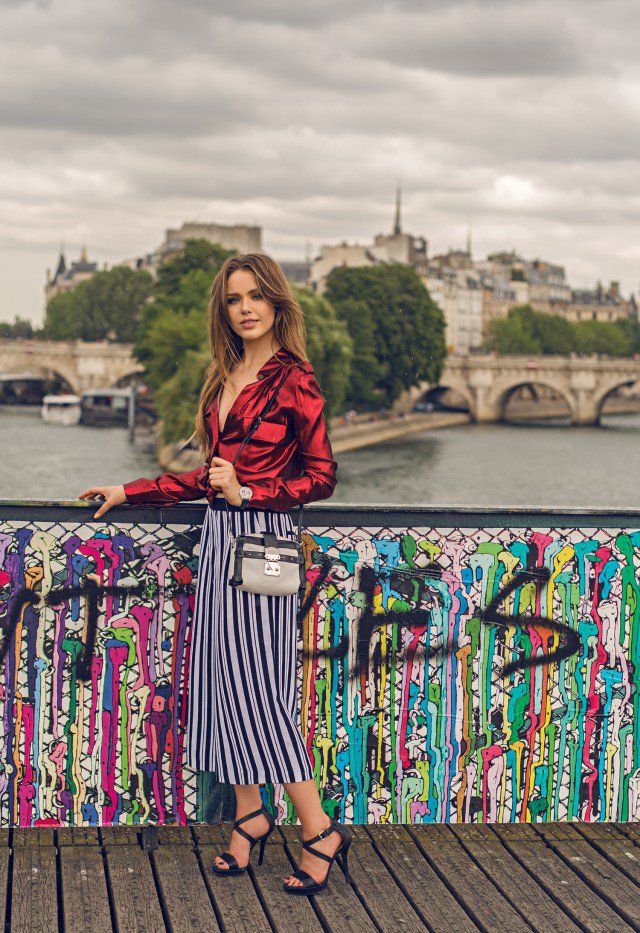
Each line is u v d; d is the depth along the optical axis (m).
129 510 4.57
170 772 4.68
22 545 4.53
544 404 158.12
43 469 66.56
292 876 4.43
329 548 4.68
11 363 125.44
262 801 4.76
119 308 147.62
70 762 4.62
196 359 61.38
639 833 4.99
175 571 4.61
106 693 4.62
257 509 4.34
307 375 4.35
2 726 4.57
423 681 4.78
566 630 4.83
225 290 4.38
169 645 4.63
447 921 4.21
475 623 4.78
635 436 111.44
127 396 106.62
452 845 4.84
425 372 106.25
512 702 4.82
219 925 4.14
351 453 84.94
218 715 4.36
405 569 4.73
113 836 4.78
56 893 4.26
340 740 4.76
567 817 4.88
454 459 81.75
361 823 4.80
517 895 4.42
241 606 4.30
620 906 4.34
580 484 67.75
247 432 4.29
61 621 4.57
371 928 4.15
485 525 4.76
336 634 4.72
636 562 4.84
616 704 4.88
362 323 97.94
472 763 4.82
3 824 4.59
